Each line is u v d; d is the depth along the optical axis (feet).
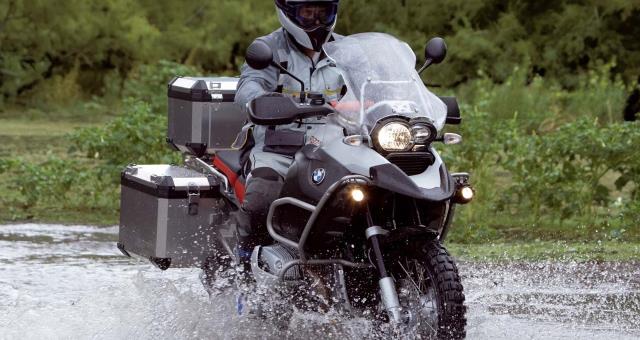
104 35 116.67
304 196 27.22
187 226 31.37
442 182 26.13
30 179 58.18
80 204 59.52
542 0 112.68
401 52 28.19
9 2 113.19
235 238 31.17
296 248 27.43
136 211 32.50
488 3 115.44
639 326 31.73
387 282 25.93
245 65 30.14
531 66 111.55
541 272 40.73
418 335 26.18
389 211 26.78
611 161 53.36
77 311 32.37
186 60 123.85
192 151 34.14
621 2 106.93
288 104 26.55
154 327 29.96
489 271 40.96
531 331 30.71
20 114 116.67
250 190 28.96
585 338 29.94
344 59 27.81
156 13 118.83
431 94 27.81
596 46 112.37
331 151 26.84
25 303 34.53
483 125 57.11
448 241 49.83
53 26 115.03
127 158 59.26
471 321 31.60
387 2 115.03
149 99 73.20
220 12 116.98
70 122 109.60
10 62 117.19
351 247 27.14
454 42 110.73
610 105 93.86
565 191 52.90
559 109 94.43
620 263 42.52
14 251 45.73
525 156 54.54
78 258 44.16
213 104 33.81
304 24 28.91
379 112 26.50
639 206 51.06
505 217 55.31
